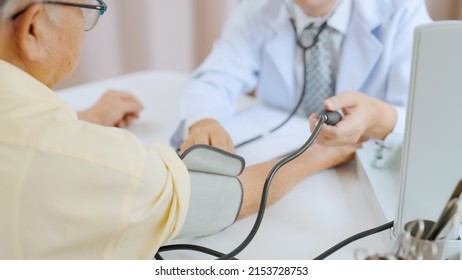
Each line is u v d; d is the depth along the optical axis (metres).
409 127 0.54
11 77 0.52
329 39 0.98
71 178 0.47
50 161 0.47
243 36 1.11
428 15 0.95
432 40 0.50
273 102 1.14
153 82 1.30
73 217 0.48
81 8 0.57
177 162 0.57
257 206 0.71
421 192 0.56
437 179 0.55
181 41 1.80
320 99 1.02
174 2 1.75
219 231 0.67
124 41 1.80
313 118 0.73
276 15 1.05
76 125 0.50
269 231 0.67
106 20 1.74
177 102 1.17
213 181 0.64
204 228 0.64
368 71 0.96
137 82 1.30
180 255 0.63
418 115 0.53
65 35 0.55
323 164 0.81
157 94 1.22
